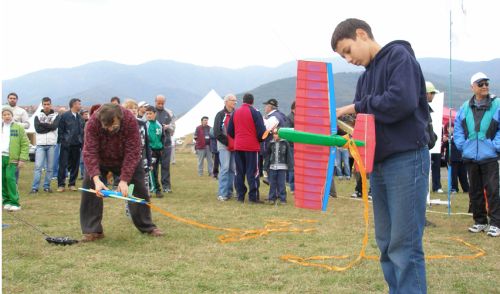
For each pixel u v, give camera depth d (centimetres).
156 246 512
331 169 294
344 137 285
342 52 296
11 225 621
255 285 385
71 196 920
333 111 284
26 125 997
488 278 409
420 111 286
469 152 605
